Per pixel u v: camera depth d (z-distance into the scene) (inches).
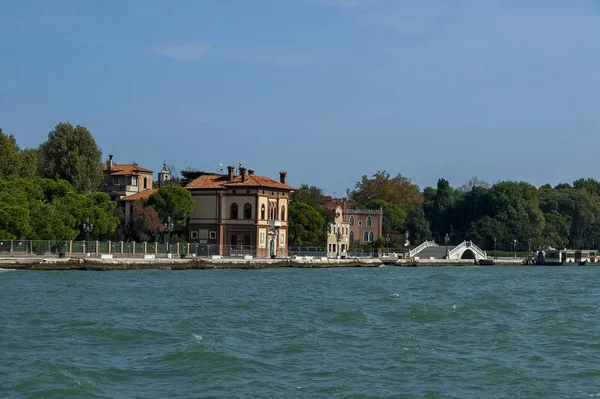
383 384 1672.0
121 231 6520.7
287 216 7066.9
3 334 2175.2
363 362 1888.5
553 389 1648.6
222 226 6678.2
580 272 7175.2
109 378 1684.3
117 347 2030.0
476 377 1754.4
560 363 1921.8
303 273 5615.2
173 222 6579.7
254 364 1831.9
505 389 1652.3
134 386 1630.2
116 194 7032.5
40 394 1524.4
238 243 6673.2
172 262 5565.9
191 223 6756.9
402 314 2805.1
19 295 3161.9
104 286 3720.5
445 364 1873.8
